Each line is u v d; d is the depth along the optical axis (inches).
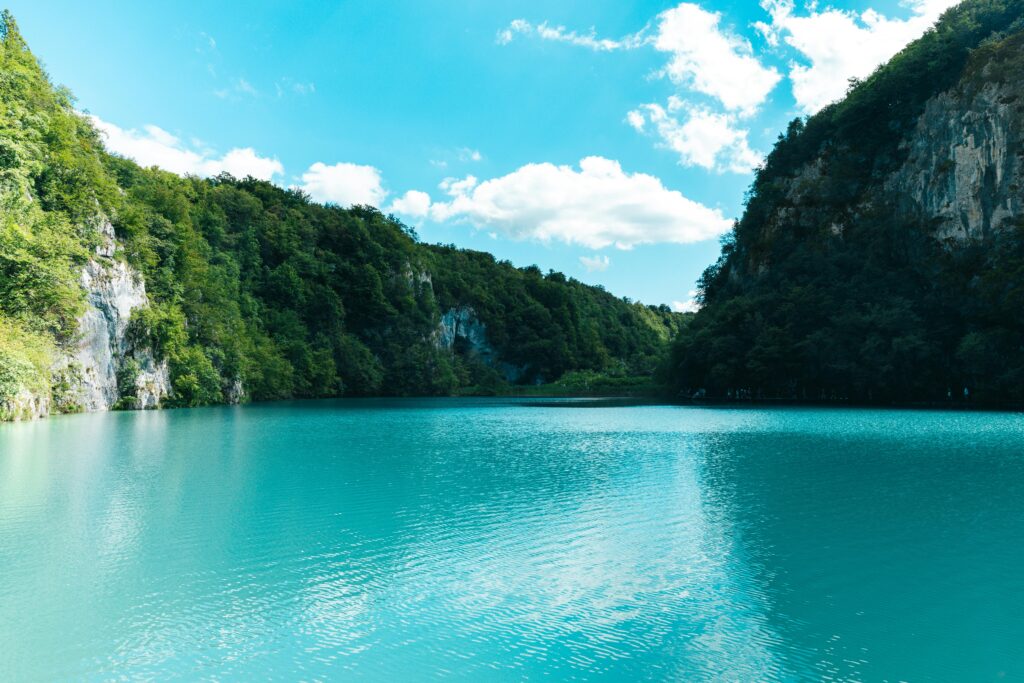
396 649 337.4
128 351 2353.6
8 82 2007.9
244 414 2218.3
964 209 2970.0
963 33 3270.2
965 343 2640.3
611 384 5428.2
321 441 1288.1
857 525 590.6
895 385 2883.9
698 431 1537.9
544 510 649.0
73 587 422.3
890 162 3481.8
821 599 407.8
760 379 3223.4
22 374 1641.2
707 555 498.0
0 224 1688.0
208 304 3147.1
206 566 468.4
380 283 5044.3
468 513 636.7
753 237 4052.7
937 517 620.4
